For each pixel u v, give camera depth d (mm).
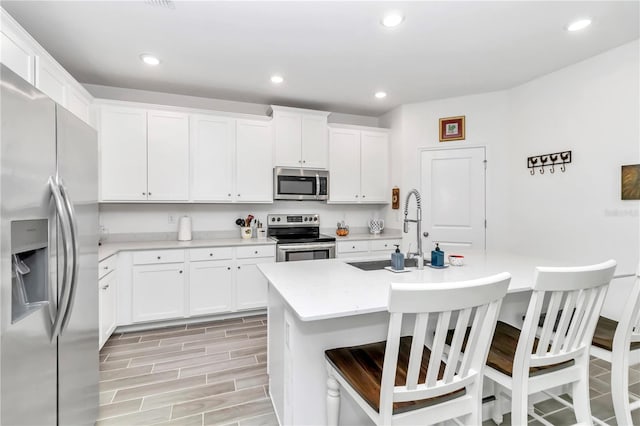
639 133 2404
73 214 1224
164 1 1929
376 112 4336
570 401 1822
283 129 3695
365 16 2102
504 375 1276
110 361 2365
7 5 1937
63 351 1255
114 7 1979
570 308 1238
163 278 2988
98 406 1670
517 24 2213
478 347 1104
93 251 1597
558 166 2984
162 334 2883
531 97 3230
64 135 1270
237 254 3271
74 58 2664
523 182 3324
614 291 2551
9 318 924
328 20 2146
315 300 1249
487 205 3602
